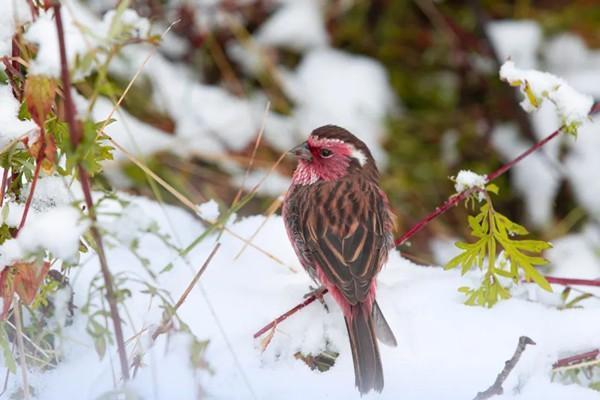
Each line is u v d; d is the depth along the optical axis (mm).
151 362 6434
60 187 7332
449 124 13328
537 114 13461
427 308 7578
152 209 9180
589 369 7141
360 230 8203
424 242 12547
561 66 13625
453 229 12758
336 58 13344
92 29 5918
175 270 7977
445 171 13016
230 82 12930
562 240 12750
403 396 6742
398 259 8867
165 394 6262
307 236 8219
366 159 9367
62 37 5504
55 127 6863
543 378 7000
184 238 8812
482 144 13352
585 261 12305
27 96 6391
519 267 8031
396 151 12992
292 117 12945
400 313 7535
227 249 8562
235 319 7266
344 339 7273
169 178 11656
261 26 13398
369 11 13625
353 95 13086
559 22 13789
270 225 9133
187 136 12195
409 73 13594
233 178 12219
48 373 6789
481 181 7789
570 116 7543
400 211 12648
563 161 13367
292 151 9211
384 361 7066
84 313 5797
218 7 13062
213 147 12266
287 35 13375
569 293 8297
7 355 6453
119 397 6230
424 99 13469
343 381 6914
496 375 6930
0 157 7039
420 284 7926
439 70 13633
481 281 7902
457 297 7715
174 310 6098
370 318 7227
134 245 5734
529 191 13234
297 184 9219
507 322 7371
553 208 13164
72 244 5824
